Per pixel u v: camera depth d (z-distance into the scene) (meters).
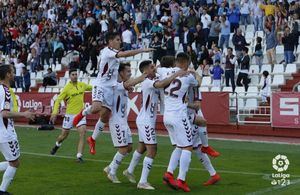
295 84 25.81
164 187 12.33
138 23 34.75
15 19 45.59
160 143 21.25
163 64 12.38
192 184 12.64
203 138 12.36
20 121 32.28
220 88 27.69
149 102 12.09
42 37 39.03
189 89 12.12
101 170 14.92
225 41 30.02
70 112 16.97
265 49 30.00
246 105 25.05
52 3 43.53
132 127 27.11
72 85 16.84
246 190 11.77
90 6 39.34
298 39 28.91
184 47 30.47
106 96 13.12
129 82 12.30
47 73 35.66
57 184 12.84
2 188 11.09
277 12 29.62
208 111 24.95
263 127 23.58
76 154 18.28
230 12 31.31
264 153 17.97
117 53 12.65
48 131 26.95
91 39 34.94
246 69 27.00
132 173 12.97
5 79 10.75
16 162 11.05
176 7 32.97
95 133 14.62
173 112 11.64
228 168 14.89
